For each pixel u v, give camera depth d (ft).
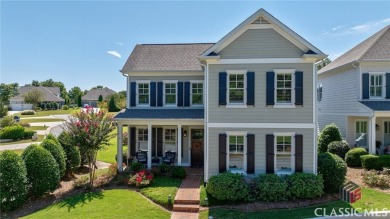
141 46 80.23
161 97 68.85
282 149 51.96
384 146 76.13
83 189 53.78
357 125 78.33
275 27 51.72
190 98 68.49
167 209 45.19
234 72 52.37
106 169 69.51
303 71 51.44
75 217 41.19
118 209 43.80
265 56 52.03
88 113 56.03
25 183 47.09
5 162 44.98
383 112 63.98
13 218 43.14
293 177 47.98
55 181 51.16
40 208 46.78
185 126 70.18
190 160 69.31
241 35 52.49
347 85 77.66
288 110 51.55
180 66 69.36
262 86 52.11
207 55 52.37
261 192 46.70
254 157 51.90
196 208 44.47
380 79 70.49
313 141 51.06
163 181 56.18
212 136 52.85
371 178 52.39
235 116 52.39
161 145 70.64
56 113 239.30
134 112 66.39
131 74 69.31
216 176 48.55
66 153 62.64
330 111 90.43
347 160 65.67
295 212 42.24
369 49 72.43
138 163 62.03
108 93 334.44
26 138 120.98
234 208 44.70
